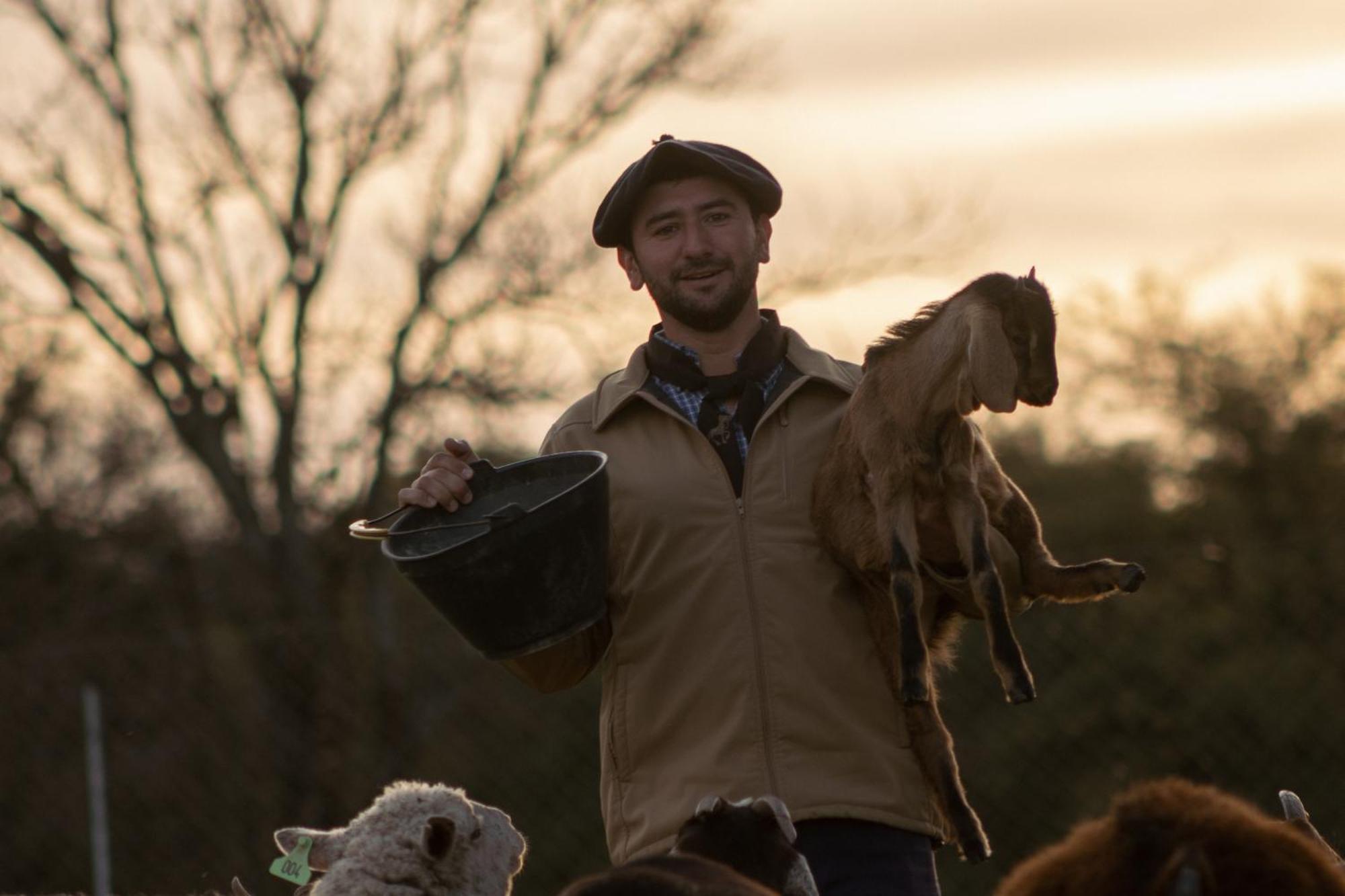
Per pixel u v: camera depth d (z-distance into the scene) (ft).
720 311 19.98
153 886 50.93
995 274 18.54
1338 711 51.08
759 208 20.70
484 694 49.44
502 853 20.77
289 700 51.75
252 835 52.31
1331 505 112.98
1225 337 125.29
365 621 61.16
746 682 18.95
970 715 50.16
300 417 98.58
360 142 98.17
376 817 20.25
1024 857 47.93
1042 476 121.39
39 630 97.66
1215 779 50.37
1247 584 53.88
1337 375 120.47
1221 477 117.29
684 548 19.40
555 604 18.52
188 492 104.94
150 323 98.12
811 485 19.63
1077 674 51.16
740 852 17.06
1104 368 128.06
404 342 96.48
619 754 19.63
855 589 19.62
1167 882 12.27
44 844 50.39
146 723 53.16
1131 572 18.78
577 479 19.52
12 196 95.20
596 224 20.89
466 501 19.49
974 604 19.27
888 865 18.85
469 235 96.48
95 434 104.42
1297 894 12.26
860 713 19.19
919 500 18.74
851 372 20.83
